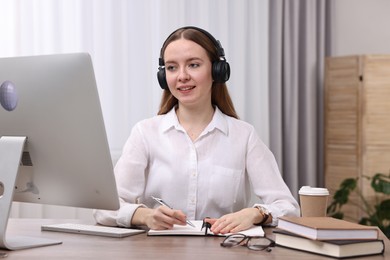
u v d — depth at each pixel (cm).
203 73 201
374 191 388
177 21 376
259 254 143
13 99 155
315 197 178
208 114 213
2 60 156
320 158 426
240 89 395
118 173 208
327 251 140
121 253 144
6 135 159
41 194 164
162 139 211
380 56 388
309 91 415
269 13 408
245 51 400
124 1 365
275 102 407
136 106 371
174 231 169
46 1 349
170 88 205
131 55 370
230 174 208
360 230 143
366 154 388
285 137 412
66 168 156
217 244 156
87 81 147
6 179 152
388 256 142
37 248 151
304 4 414
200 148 209
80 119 150
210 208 207
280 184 208
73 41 355
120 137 364
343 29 434
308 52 414
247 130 215
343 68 397
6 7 340
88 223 194
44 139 155
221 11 388
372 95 388
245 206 221
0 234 147
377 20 434
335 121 403
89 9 357
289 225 152
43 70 151
